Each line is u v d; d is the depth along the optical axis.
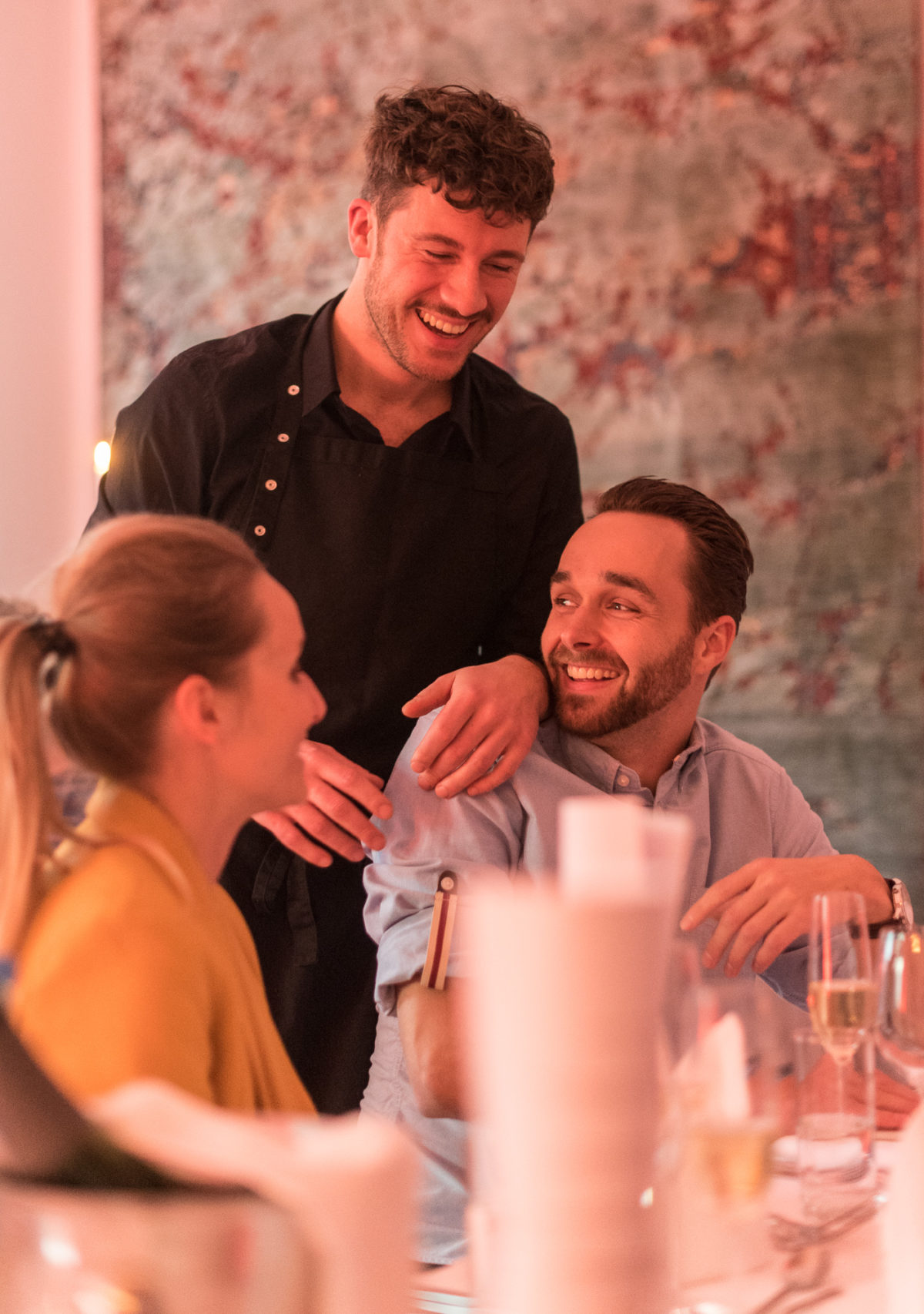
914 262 2.96
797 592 3.02
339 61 3.27
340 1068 1.93
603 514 1.76
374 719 2.01
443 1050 1.47
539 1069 0.59
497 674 1.69
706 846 1.76
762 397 3.04
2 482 3.51
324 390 1.99
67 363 3.51
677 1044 0.78
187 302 3.38
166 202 3.40
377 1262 0.50
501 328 3.21
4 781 0.94
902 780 2.95
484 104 1.80
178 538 1.04
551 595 1.78
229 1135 0.51
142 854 0.94
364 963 1.94
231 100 3.34
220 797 1.06
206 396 1.97
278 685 1.07
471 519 2.07
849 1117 1.05
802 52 3.02
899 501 2.97
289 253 3.31
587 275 3.15
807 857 1.56
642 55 3.11
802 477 3.02
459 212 1.78
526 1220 0.60
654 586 1.69
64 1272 0.49
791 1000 1.73
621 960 0.57
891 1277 0.77
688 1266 0.86
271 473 1.98
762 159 3.04
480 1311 0.66
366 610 2.01
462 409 2.04
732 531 1.75
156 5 3.39
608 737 1.74
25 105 3.49
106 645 1.01
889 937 1.23
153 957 0.86
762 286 3.04
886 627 2.97
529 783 1.68
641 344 3.12
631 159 3.12
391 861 1.67
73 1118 0.49
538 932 0.57
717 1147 0.87
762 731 3.03
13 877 0.93
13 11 3.48
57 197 3.50
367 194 1.91
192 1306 0.49
